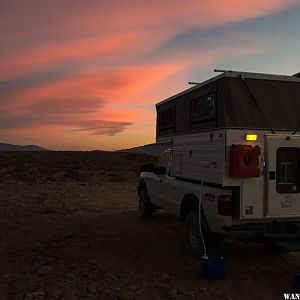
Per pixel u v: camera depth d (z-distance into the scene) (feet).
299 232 23.59
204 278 21.80
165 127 32.37
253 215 22.57
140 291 19.76
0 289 19.93
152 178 36.37
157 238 31.58
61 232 33.58
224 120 22.44
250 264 24.71
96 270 23.07
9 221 38.24
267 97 23.27
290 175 23.35
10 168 116.16
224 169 22.24
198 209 25.22
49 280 21.18
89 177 99.09
